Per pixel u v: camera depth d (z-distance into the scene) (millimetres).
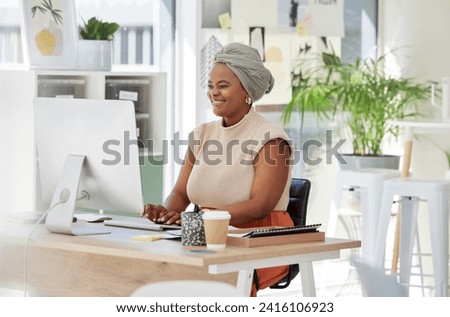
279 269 3432
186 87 5840
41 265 3488
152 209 3471
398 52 6801
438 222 4758
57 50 4977
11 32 4848
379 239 4938
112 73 5035
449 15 6594
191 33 5789
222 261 2711
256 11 6117
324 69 6617
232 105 3551
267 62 6207
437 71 6625
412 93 6434
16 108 4637
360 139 6539
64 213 3191
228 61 3533
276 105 6301
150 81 5324
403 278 5141
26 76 4637
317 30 6547
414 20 6699
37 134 3400
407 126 5508
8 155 4648
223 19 5926
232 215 3371
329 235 5371
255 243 2928
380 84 6352
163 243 2992
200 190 3602
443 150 6641
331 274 6477
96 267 3354
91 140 3227
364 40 6910
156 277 3209
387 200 4910
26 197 4656
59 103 3316
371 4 6926
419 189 4801
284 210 3527
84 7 5281
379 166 6383
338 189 5359
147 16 5660
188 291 2086
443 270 4746
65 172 3234
